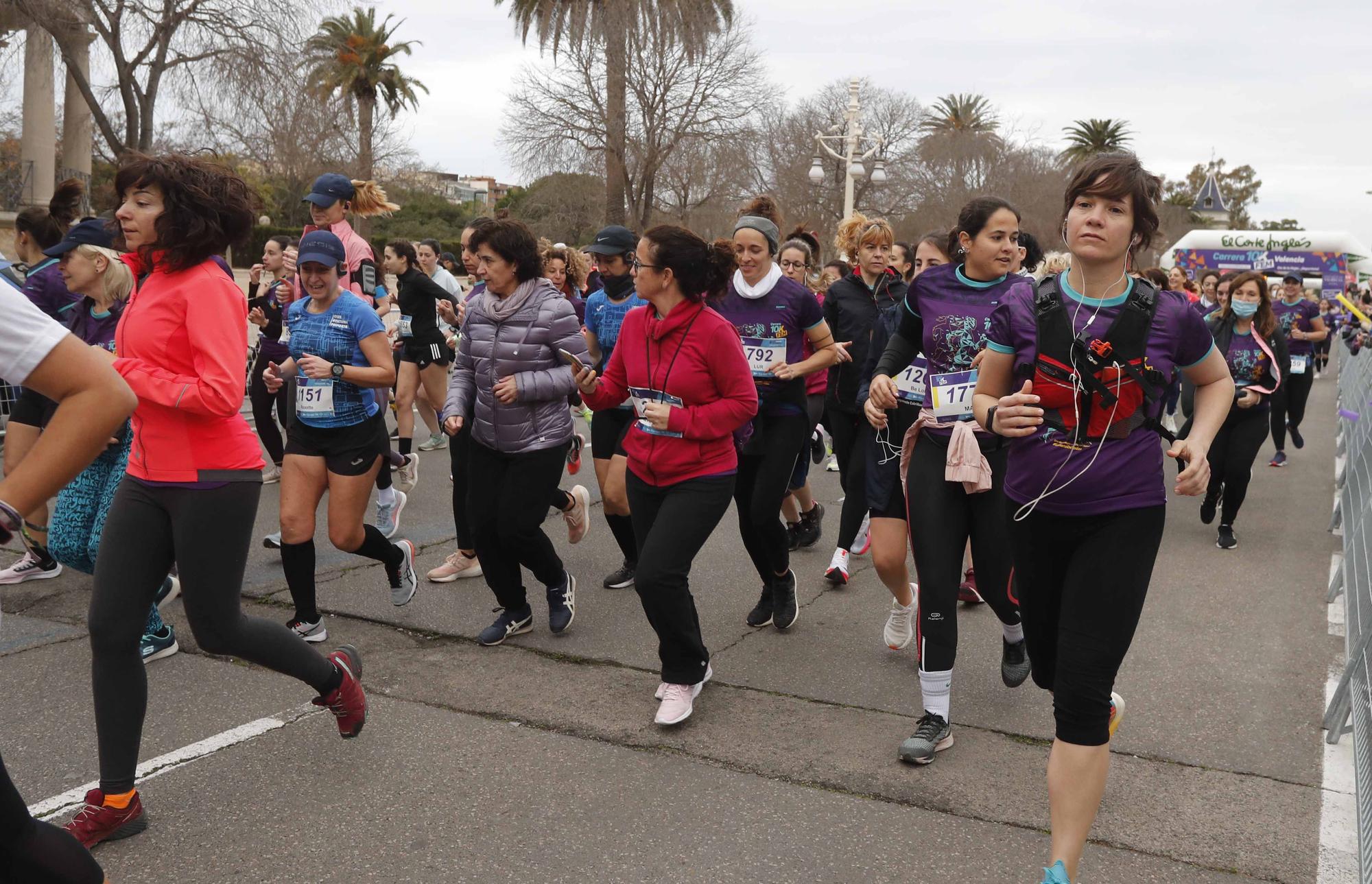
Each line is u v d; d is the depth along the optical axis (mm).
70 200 6484
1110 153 2682
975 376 3826
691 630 3957
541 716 4035
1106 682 2643
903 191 43344
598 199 34812
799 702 4238
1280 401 11023
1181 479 2635
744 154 34031
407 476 8219
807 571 6324
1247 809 3377
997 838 3176
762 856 3057
